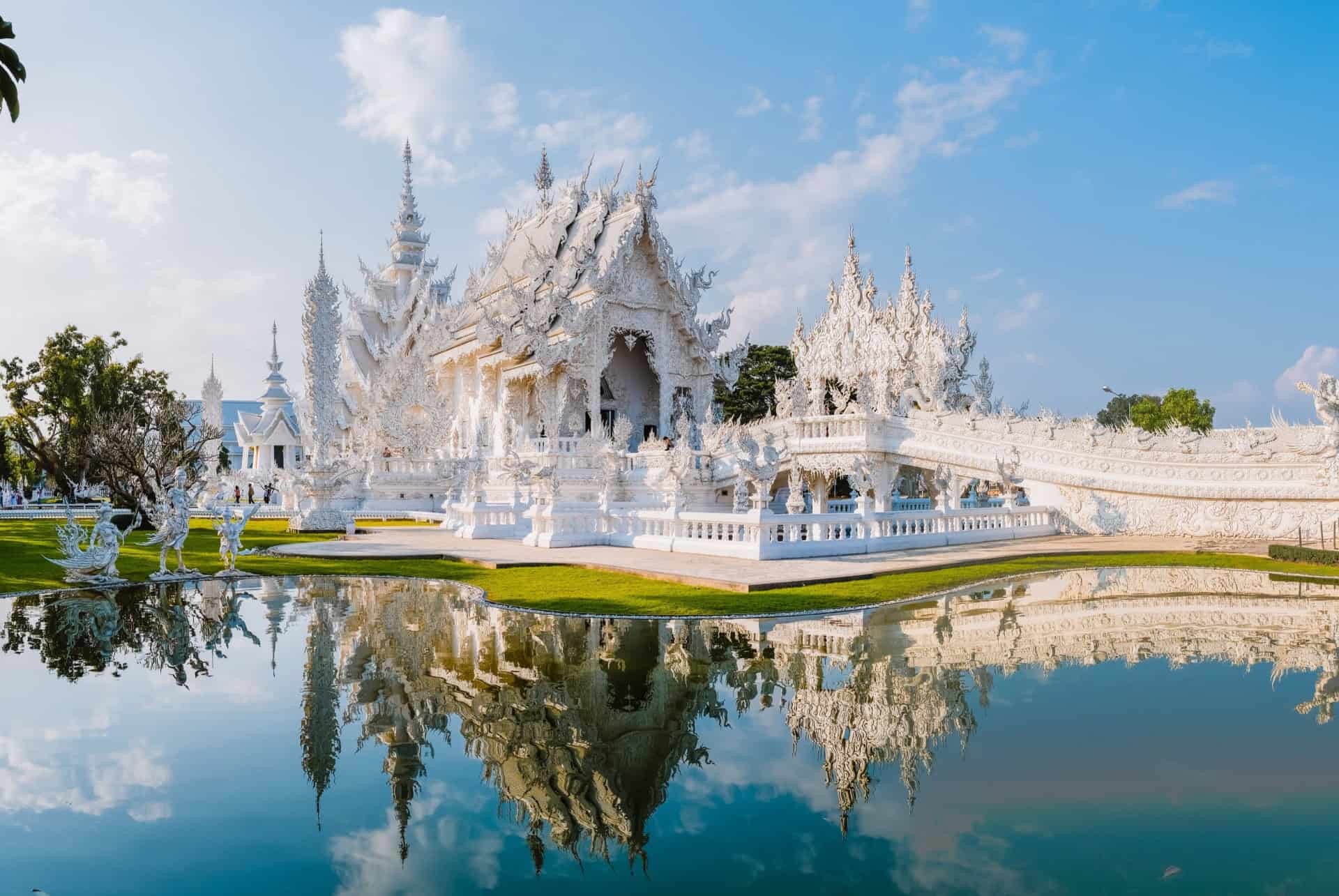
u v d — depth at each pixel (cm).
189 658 1045
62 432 4766
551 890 470
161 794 619
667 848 527
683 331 4288
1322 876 468
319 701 852
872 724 757
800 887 464
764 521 1931
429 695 867
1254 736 711
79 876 492
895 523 2262
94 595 1578
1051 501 2820
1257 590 1542
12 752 707
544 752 707
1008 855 503
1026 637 1118
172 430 3966
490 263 5469
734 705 823
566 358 4006
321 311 3459
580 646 1078
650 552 2134
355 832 555
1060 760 661
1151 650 1036
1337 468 2375
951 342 4828
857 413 3117
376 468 4309
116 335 5206
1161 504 2648
